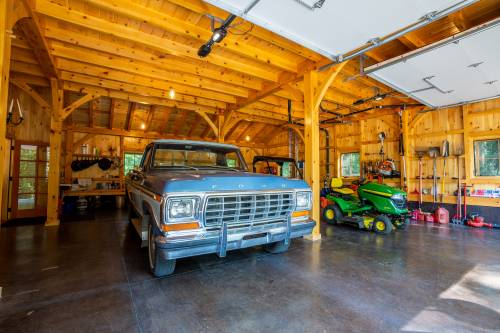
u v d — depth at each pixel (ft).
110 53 13.80
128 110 26.37
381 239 14.16
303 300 7.13
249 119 29.43
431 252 11.71
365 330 5.75
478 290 7.80
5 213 19.51
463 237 14.74
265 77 16.65
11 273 8.89
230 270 9.36
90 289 7.71
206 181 7.87
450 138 20.18
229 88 20.04
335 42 10.85
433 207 20.74
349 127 28.02
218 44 12.51
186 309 6.61
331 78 13.58
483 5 9.77
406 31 9.70
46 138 21.88
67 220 19.29
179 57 14.96
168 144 11.40
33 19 10.15
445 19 10.70
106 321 6.04
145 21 10.64
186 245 7.26
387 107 22.20
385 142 24.48
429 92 16.61
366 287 7.98
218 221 7.89
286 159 15.93
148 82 18.56
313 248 12.30
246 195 8.29
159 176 9.07
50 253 11.23
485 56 11.68
